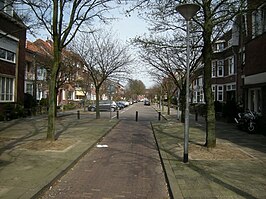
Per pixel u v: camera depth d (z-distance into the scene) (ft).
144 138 50.39
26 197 18.31
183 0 35.60
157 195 20.66
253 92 65.46
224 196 19.06
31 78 126.82
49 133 39.58
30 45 130.82
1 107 78.02
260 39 55.62
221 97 124.57
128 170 27.68
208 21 34.76
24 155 31.19
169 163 28.71
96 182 23.56
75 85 116.06
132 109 181.27
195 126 67.56
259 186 21.20
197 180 22.80
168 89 116.67
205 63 35.35
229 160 29.89
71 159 29.68
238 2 34.27
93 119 87.30
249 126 54.19
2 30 76.64
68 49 86.33
